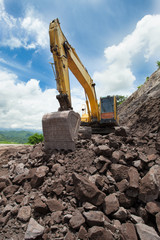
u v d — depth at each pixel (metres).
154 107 9.06
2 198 3.45
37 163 4.79
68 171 3.98
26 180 4.11
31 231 2.36
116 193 3.17
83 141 5.96
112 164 3.92
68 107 6.34
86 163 4.23
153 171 3.26
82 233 2.27
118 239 2.27
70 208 2.87
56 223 2.59
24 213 2.83
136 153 4.40
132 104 19.92
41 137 31.77
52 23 6.66
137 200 3.10
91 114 11.57
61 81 6.45
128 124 10.51
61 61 6.43
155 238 2.16
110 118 10.98
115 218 2.69
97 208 2.84
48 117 5.43
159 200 2.90
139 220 2.59
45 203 3.01
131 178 3.29
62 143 5.37
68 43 7.36
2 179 4.28
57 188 3.32
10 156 6.52
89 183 3.03
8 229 2.57
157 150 4.66
